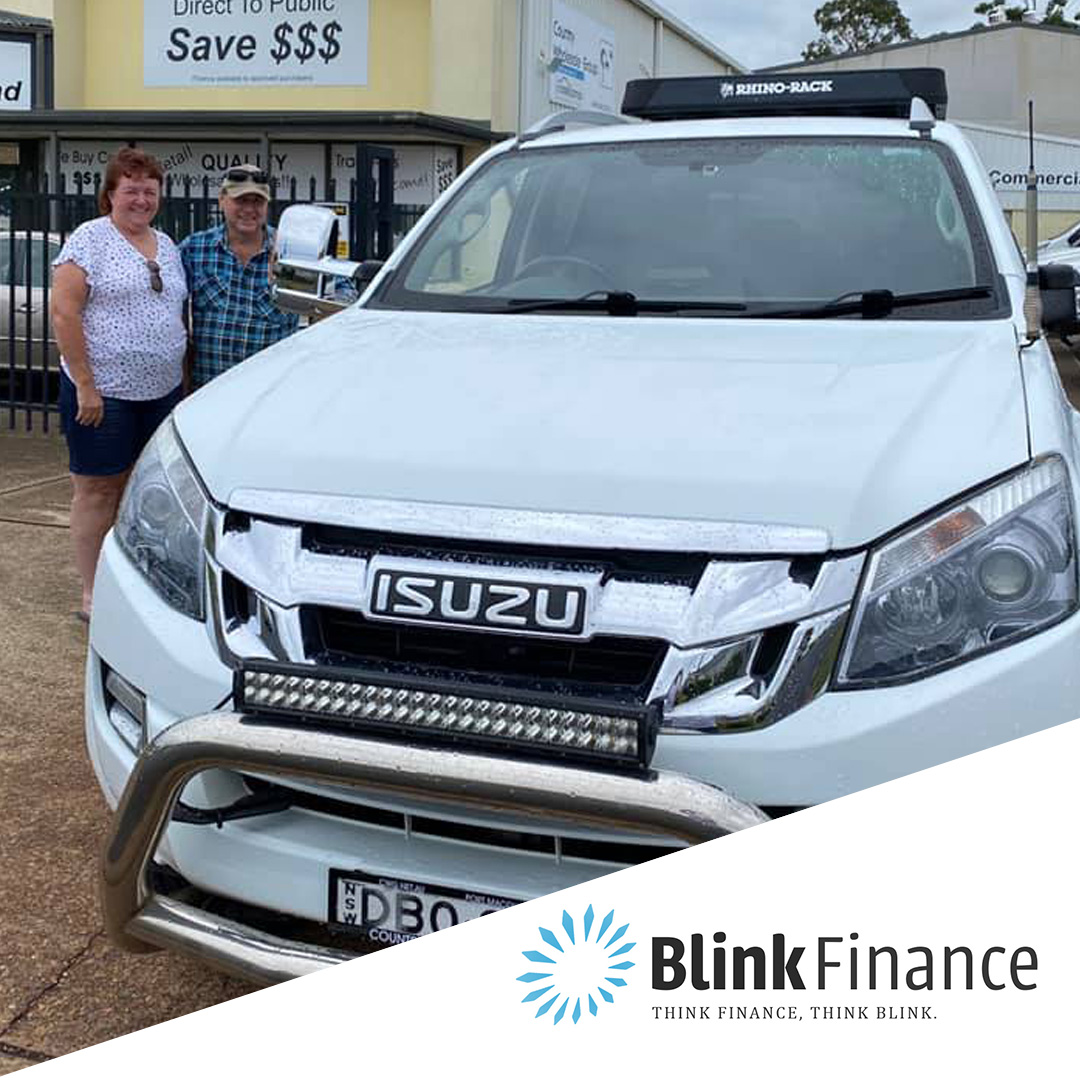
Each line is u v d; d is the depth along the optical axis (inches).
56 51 680.4
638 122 183.6
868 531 87.6
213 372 215.2
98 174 637.3
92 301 199.8
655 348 119.9
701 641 85.9
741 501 88.9
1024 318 127.3
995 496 89.7
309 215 165.6
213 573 98.3
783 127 162.6
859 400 101.2
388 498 94.1
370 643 93.0
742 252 143.8
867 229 143.6
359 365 117.2
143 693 101.6
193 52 676.7
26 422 400.5
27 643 207.2
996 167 925.8
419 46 647.1
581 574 88.2
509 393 106.7
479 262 153.5
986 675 85.9
